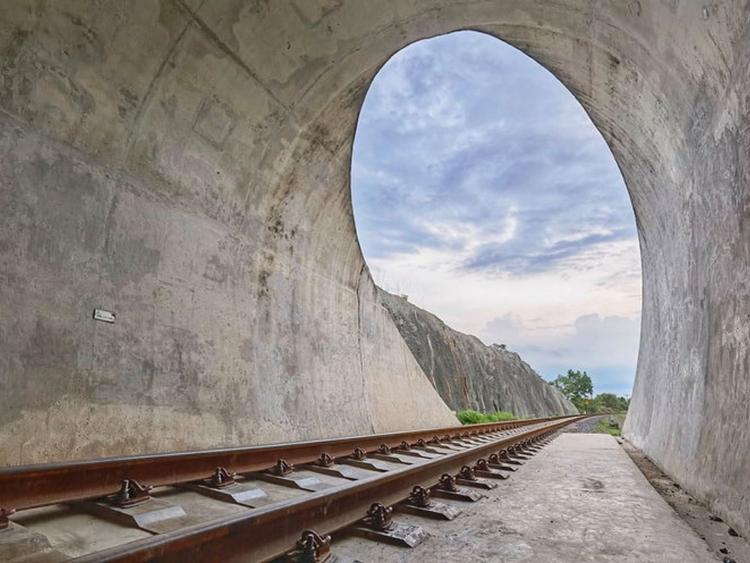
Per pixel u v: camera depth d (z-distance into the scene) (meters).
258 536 2.14
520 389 54.75
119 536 2.41
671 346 7.34
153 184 5.04
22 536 2.10
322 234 8.19
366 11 5.73
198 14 4.66
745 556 2.63
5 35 3.64
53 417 3.80
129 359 4.55
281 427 6.46
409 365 12.57
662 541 2.85
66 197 4.14
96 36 4.14
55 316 3.95
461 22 6.25
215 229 5.86
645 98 5.21
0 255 3.61
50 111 4.02
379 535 2.67
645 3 4.07
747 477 3.26
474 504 3.79
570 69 6.26
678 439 5.89
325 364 8.09
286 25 5.35
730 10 3.23
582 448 10.17
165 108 4.92
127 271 4.66
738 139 3.53
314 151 7.06
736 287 3.83
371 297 10.77
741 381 3.69
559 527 3.11
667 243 7.12
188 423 5.04
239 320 6.13
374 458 5.68
